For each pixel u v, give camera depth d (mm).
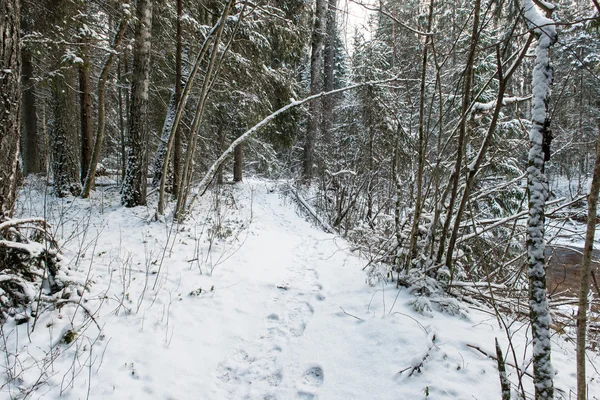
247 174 21812
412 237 3529
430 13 3033
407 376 2238
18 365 2209
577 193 3459
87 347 2502
